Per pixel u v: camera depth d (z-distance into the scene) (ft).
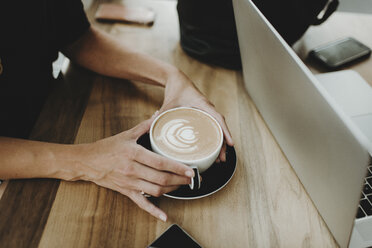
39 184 1.82
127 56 2.56
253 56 2.05
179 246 1.52
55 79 2.54
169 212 1.74
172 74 2.42
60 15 2.52
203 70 2.74
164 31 3.16
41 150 1.84
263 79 2.02
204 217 1.73
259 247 1.62
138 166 1.73
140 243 1.61
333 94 2.37
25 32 2.30
